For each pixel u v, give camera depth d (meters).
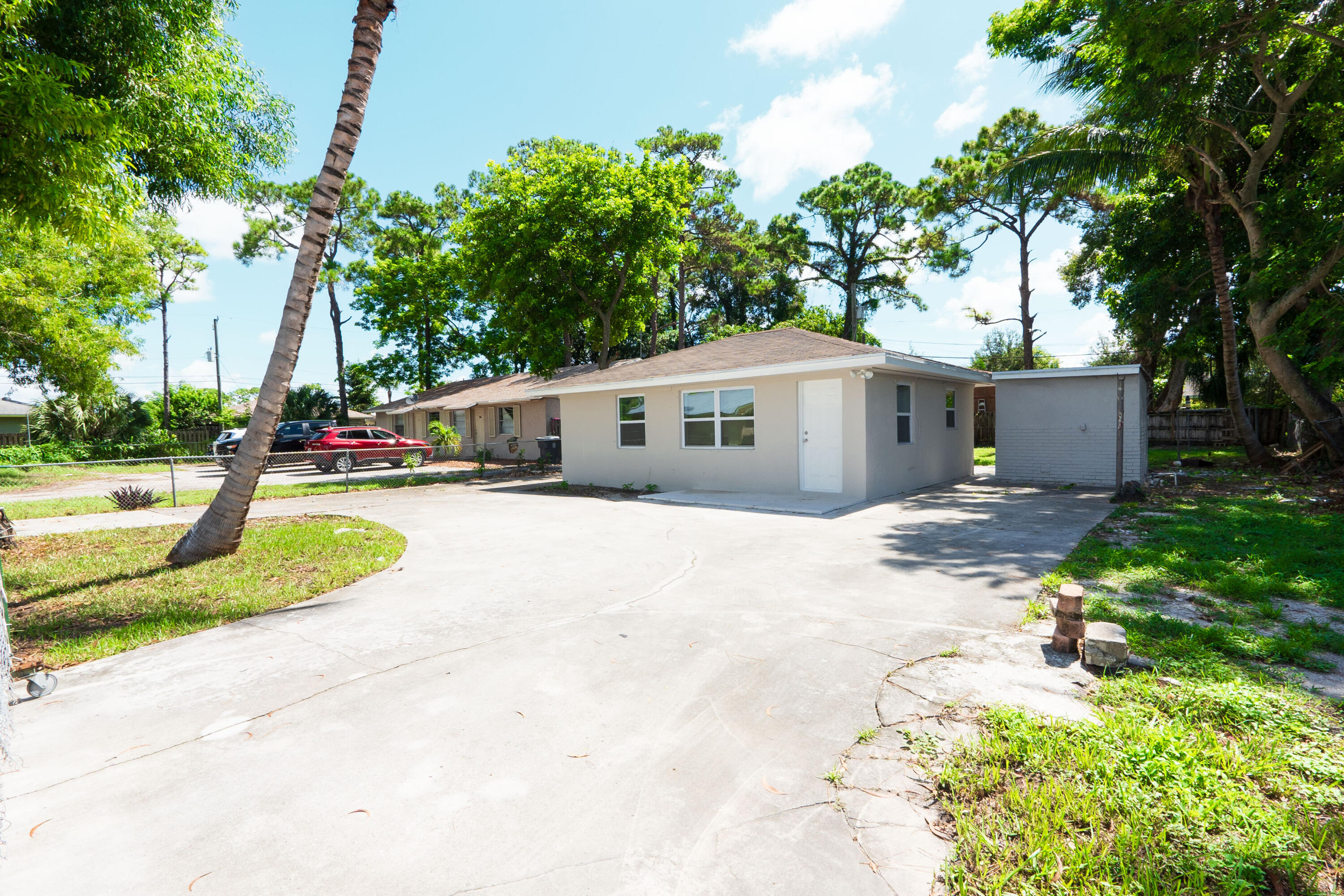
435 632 4.57
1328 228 10.85
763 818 2.43
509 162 26.44
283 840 2.32
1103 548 6.62
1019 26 17.30
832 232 39.47
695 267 35.22
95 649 4.34
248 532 9.09
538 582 5.95
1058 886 2.04
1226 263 17.05
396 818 2.45
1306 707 3.15
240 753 2.95
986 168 24.92
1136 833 2.23
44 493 17.08
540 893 2.04
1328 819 2.34
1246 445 15.94
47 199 5.20
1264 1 10.39
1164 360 24.77
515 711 3.32
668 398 13.77
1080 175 15.39
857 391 10.96
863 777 2.70
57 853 2.25
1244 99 13.46
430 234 36.81
